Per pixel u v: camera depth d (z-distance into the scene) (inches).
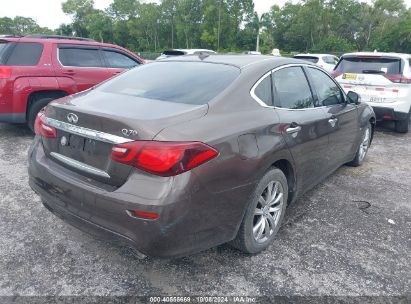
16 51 223.3
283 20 2746.1
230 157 90.9
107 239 88.8
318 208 148.0
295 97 127.7
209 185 86.1
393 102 266.4
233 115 99.0
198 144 83.4
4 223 127.1
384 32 2465.6
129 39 3427.7
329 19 2518.5
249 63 119.0
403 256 115.2
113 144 84.8
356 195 162.7
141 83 116.3
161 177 80.6
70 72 239.1
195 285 98.7
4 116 219.5
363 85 276.4
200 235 88.5
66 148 98.3
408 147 251.4
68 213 94.6
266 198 111.2
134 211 80.7
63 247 114.0
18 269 102.7
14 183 161.8
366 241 123.5
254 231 108.7
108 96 107.7
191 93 104.0
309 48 2630.4
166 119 86.4
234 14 2667.3
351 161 199.2
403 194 165.8
